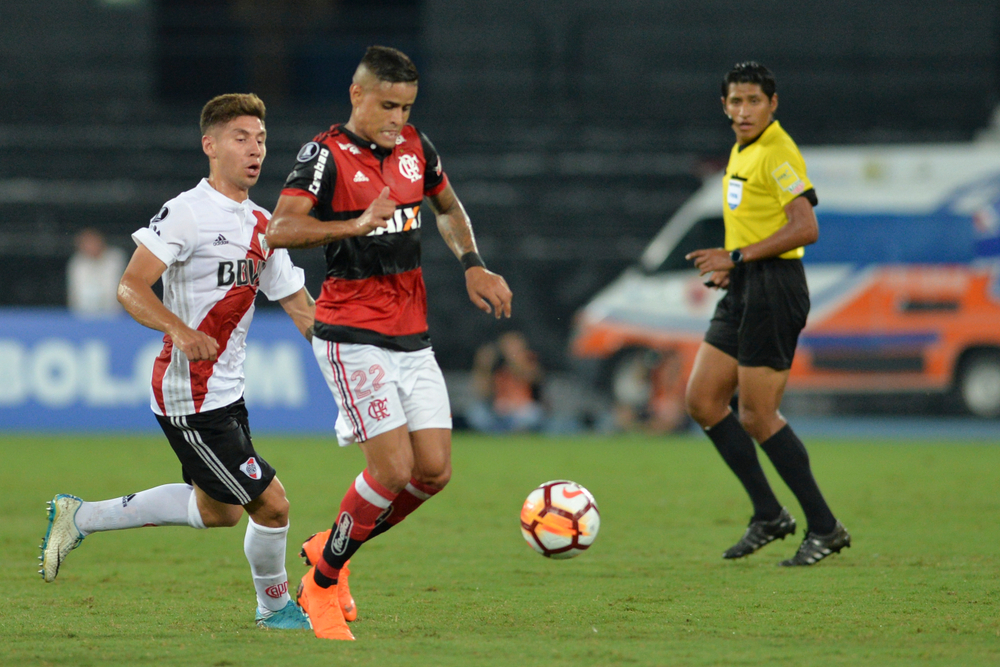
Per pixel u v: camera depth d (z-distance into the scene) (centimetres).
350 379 1602
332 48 8350
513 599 1844
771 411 2139
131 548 2417
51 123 7656
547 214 7262
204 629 1619
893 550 2308
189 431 1617
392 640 1527
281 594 1656
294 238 1506
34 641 1520
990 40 7475
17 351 5500
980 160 5775
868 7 7538
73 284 6256
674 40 7638
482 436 5622
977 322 5725
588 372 5944
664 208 7250
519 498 3225
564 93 7688
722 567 2150
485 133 7538
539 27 7694
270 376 5503
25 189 7338
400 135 1664
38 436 5241
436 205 1783
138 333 5556
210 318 1623
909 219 5775
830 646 1474
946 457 4347
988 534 2517
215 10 8269
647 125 7581
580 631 1589
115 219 7288
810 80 7562
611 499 3175
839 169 5859
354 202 1596
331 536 1580
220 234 1608
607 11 7662
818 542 2133
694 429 5778
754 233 2153
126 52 7756
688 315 5806
